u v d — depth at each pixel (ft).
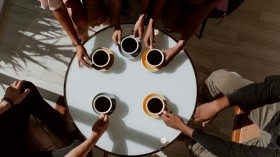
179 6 6.32
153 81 5.06
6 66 7.07
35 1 7.38
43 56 7.15
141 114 4.95
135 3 7.34
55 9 4.95
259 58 7.31
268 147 4.64
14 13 7.35
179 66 5.13
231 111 7.00
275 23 7.45
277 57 7.34
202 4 5.30
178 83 5.07
